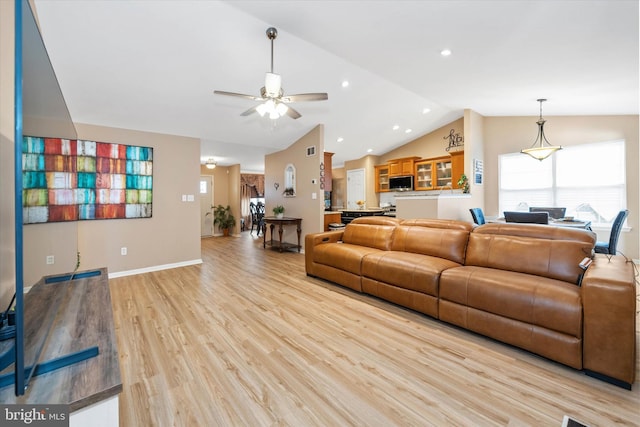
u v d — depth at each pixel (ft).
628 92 12.43
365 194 28.37
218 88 12.62
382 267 10.30
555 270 7.75
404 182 25.18
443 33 8.54
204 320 9.02
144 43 9.64
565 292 6.59
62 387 2.96
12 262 4.57
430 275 8.89
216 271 15.12
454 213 16.72
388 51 9.90
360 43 9.38
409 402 5.45
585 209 17.16
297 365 6.63
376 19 7.98
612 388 5.77
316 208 19.07
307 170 19.70
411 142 25.64
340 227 21.11
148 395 5.63
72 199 6.34
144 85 11.81
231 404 5.40
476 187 19.27
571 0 6.49
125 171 14.51
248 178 35.29
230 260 17.93
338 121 18.83
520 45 8.91
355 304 10.36
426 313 9.07
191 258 16.79
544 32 8.01
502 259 8.73
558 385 5.90
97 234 13.78
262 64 11.50
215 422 4.98
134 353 7.13
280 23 8.47
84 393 2.88
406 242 11.39
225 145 20.45
